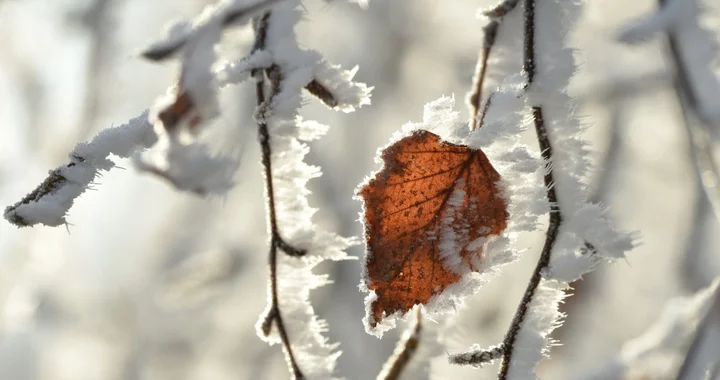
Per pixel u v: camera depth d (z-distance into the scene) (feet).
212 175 1.70
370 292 1.50
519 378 1.50
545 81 1.52
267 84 1.59
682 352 1.98
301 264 1.57
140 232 6.29
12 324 5.27
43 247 5.06
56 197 1.53
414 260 1.50
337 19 5.07
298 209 1.57
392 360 1.64
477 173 1.51
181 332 6.00
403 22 5.07
